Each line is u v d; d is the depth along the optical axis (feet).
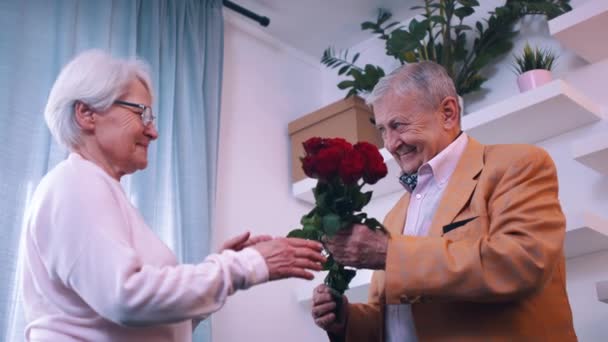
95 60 4.34
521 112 7.82
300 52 11.70
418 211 5.05
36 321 3.70
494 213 4.43
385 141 5.27
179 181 8.28
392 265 4.26
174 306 3.44
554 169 4.63
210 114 9.12
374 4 10.66
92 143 4.24
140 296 3.38
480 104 9.37
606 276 7.59
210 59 9.45
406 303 4.29
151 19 8.79
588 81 8.34
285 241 3.93
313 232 4.44
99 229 3.56
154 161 8.09
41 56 7.52
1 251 6.53
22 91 7.23
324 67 11.89
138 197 7.84
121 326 3.66
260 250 3.83
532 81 8.10
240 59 10.57
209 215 8.52
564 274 4.66
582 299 7.71
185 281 3.49
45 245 3.65
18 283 6.54
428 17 9.50
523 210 4.31
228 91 10.17
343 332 5.12
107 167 4.25
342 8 10.74
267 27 11.07
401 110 5.12
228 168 9.68
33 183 6.99
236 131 10.03
